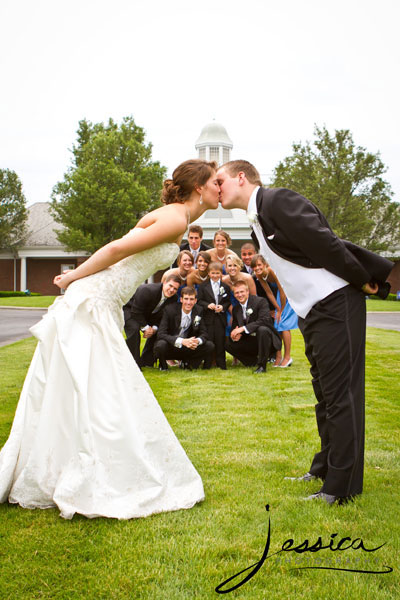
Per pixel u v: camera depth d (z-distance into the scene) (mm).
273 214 2414
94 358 2330
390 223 28719
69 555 1909
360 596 1674
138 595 1683
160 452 2352
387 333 11453
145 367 6621
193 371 6262
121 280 2490
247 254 7004
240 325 6359
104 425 2244
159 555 1908
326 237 2287
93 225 28656
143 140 31266
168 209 2574
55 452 2242
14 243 34469
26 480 2250
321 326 2381
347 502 2385
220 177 2621
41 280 35531
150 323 6617
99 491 2199
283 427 3723
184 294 6168
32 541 1996
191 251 7055
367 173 27656
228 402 4512
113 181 28516
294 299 2477
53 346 2301
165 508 2266
